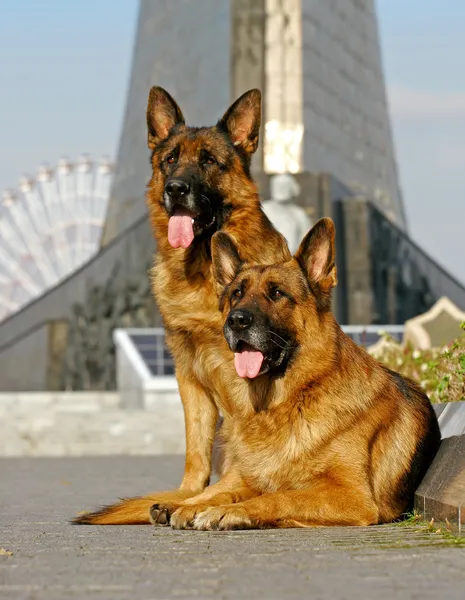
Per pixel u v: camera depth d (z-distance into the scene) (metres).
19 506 9.68
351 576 4.56
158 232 8.90
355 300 38.59
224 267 7.76
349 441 6.92
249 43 41.94
